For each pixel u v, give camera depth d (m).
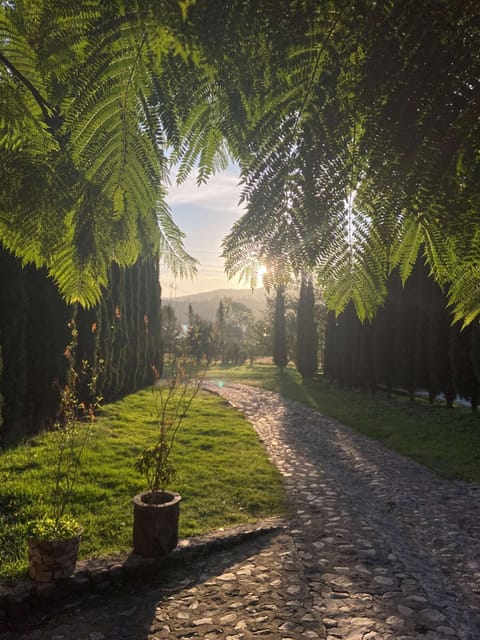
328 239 0.73
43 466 5.68
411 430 9.41
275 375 25.78
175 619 3.07
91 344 9.57
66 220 1.01
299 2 0.61
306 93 0.69
